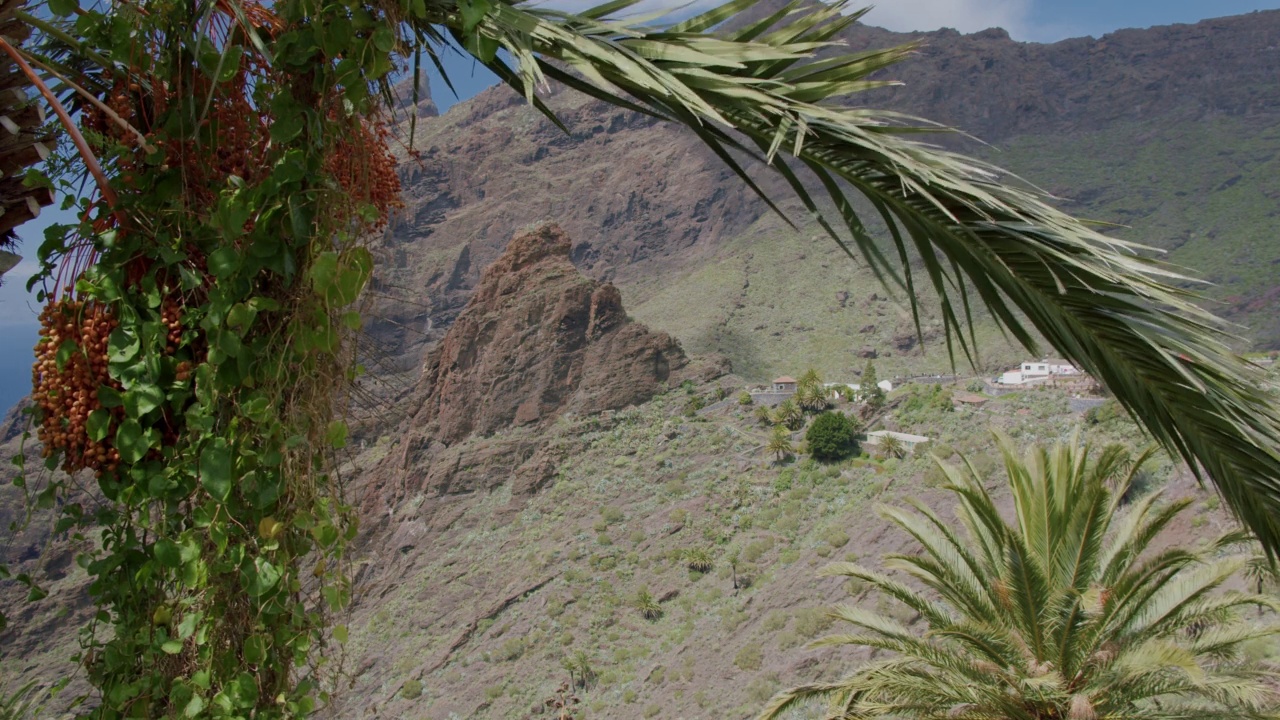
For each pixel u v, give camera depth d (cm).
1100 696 1107
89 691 222
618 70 180
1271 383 177
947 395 8806
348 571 227
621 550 8844
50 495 216
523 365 13300
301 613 220
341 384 226
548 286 13888
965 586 1199
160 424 218
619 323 13625
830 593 5838
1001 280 190
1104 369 189
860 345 17062
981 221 183
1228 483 188
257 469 210
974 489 1244
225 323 206
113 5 214
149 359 210
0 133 199
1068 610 1051
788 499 8350
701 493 9512
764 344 18475
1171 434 190
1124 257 177
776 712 1220
